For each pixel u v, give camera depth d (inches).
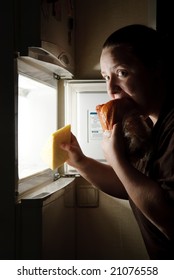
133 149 34.7
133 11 59.5
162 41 36.6
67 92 57.9
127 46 33.6
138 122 34.9
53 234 42.0
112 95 36.3
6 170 35.8
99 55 60.0
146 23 59.2
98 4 60.1
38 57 38.8
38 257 36.3
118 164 33.0
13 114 35.6
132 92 34.5
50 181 51.6
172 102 34.8
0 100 35.7
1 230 36.1
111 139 33.9
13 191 35.7
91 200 61.0
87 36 60.2
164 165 31.5
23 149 51.3
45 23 38.1
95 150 60.0
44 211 37.5
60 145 41.8
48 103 53.6
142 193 31.1
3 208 35.9
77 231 61.9
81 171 46.5
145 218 36.6
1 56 35.7
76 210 61.5
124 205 61.0
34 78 42.7
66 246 51.4
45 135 52.7
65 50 48.8
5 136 35.7
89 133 60.1
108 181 46.1
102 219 61.6
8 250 36.1
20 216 36.4
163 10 58.0
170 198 30.1
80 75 60.2
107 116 34.8
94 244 61.9
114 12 59.8
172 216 30.2
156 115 37.6
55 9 42.9
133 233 60.6
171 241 31.9
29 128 52.0
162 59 35.5
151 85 34.7
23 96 50.6
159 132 34.4
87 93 60.0
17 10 36.1
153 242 36.6
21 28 36.3
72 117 60.1
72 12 55.4
